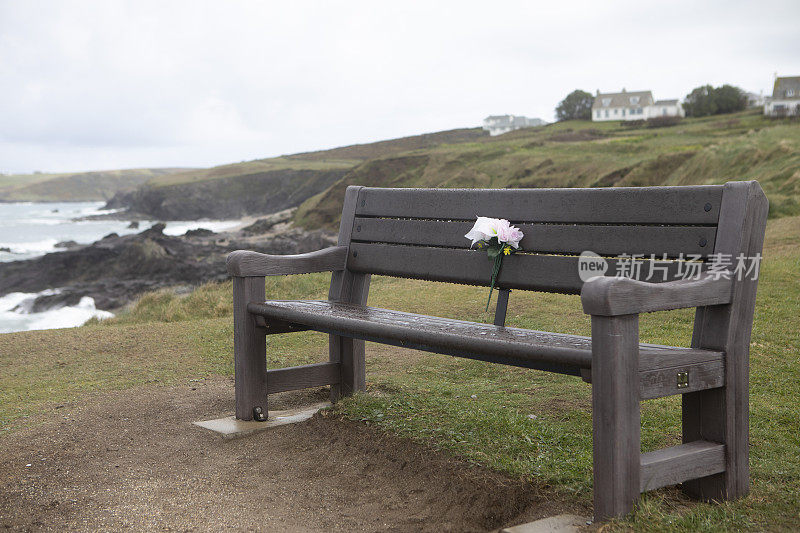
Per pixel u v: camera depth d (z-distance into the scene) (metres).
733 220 2.56
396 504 2.72
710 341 2.62
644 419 3.87
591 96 120.94
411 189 3.91
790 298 7.41
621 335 2.21
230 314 8.77
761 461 3.15
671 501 2.61
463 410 3.84
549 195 3.18
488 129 148.50
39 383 5.12
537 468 2.82
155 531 2.50
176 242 39.25
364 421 3.63
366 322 3.07
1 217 108.06
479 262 3.45
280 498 2.84
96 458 3.37
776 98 79.25
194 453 3.43
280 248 38.47
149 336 6.92
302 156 136.25
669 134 66.12
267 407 3.96
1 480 3.08
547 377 4.95
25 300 22.30
